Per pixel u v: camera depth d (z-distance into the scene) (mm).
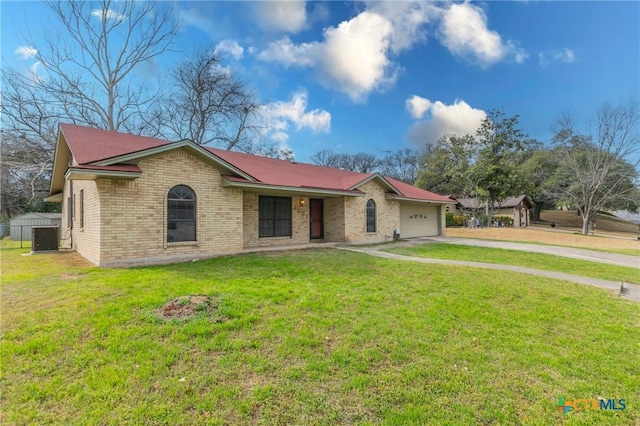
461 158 35312
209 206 9883
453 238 20469
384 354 3721
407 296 5949
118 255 8133
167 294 5438
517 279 7809
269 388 3012
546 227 37625
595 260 12602
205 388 2992
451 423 2635
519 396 3059
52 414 2623
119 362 3365
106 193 8008
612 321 5156
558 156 31406
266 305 5098
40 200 24859
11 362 3330
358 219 15359
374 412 2748
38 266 8188
